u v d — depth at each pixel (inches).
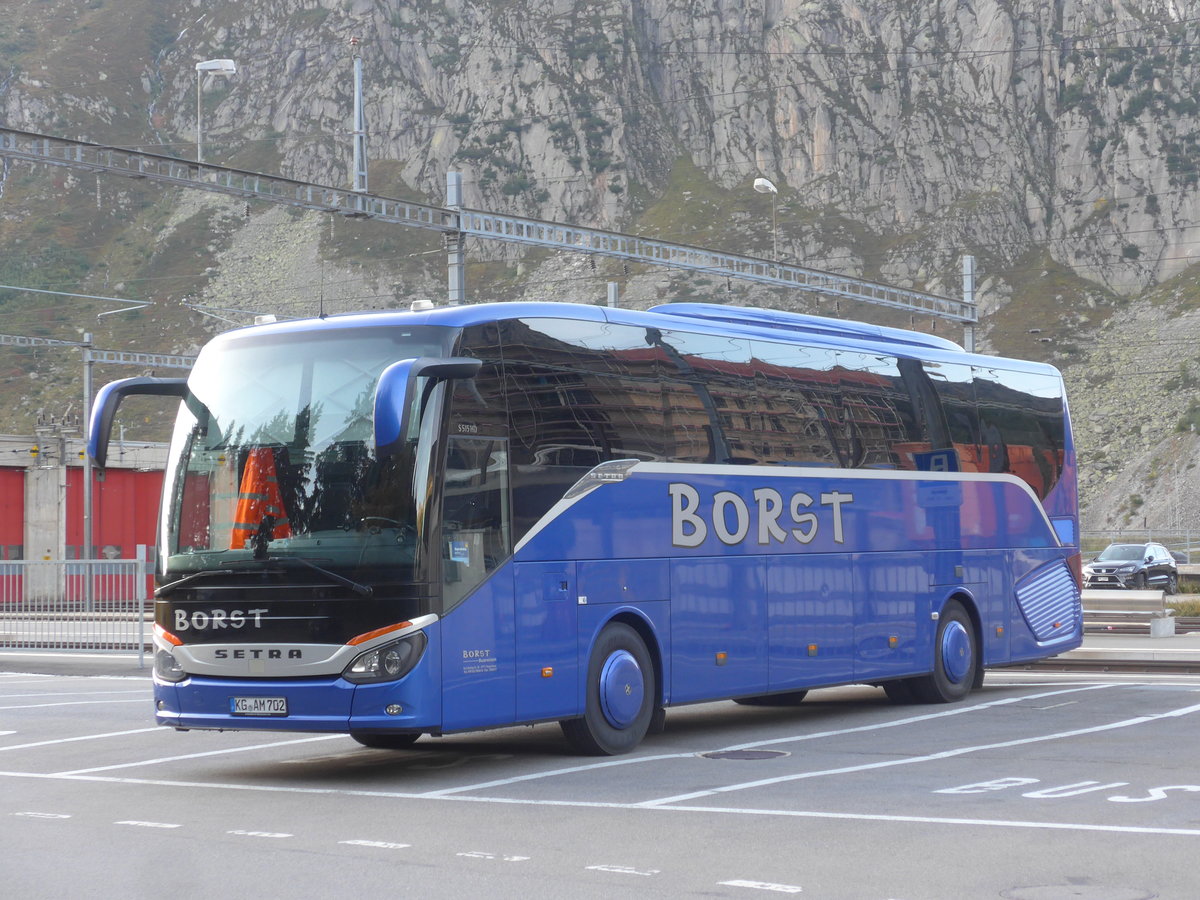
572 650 514.9
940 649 705.6
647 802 420.2
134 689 850.8
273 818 402.6
